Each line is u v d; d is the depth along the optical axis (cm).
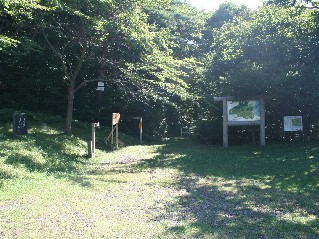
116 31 1727
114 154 1652
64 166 1223
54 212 670
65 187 889
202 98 1912
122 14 1698
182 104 2536
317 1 1677
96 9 1695
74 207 704
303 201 747
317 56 1648
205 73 2030
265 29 1784
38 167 1116
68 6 1650
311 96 1652
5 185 866
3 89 2253
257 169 1120
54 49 1869
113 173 1119
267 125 1906
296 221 618
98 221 613
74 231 564
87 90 2527
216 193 830
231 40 1881
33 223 605
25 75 2292
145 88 2056
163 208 700
